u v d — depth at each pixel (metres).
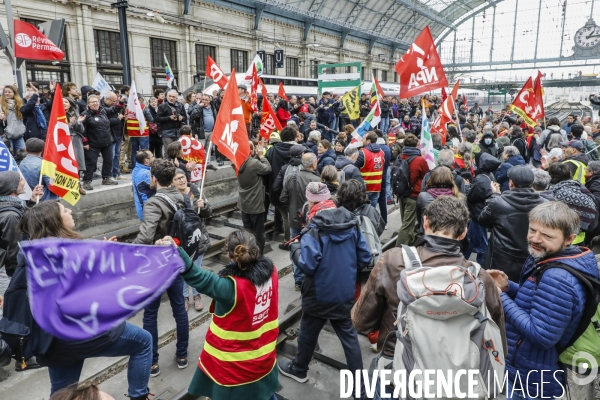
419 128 14.89
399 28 46.16
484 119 15.59
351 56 40.50
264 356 2.49
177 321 3.62
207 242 4.19
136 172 4.73
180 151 5.21
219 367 2.42
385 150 7.10
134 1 21.16
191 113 9.88
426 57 5.95
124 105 8.69
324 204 3.78
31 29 7.15
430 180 4.30
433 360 1.73
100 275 1.70
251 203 5.79
